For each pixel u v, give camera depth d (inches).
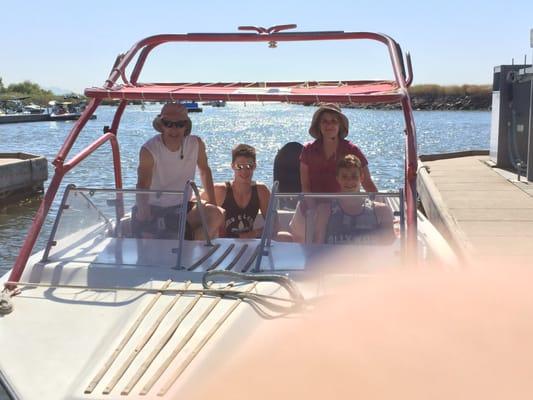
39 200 616.1
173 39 185.5
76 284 131.0
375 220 144.3
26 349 104.9
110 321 113.5
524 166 481.1
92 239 151.1
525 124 508.4
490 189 419.5
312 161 188.4
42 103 4382.4
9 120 2493.8
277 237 155.1
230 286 123.3
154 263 137.5
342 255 138.6
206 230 147.9
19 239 432.8
